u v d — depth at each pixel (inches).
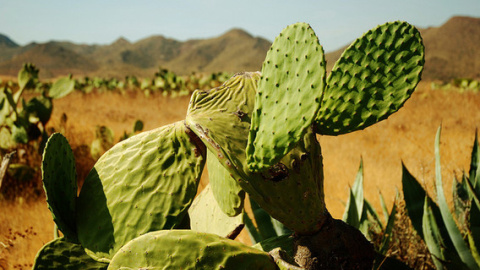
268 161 57.2
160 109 534.3
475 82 637.3
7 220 160.9
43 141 217.9
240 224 77.2
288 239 71.7
